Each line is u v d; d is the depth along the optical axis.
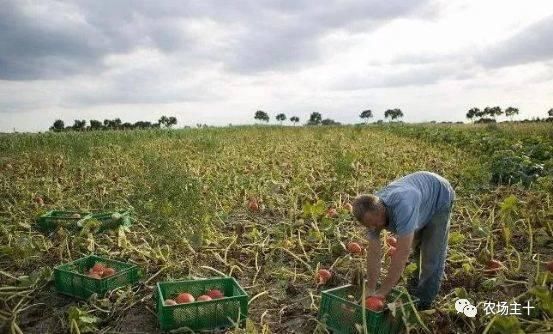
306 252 6.91
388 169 13.22
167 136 24.77
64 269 5.55
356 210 4.03
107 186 11.01
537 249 6.86
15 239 6.79
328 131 31.31
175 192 7.16
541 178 9.71
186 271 6.13
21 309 5.04
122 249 6.82
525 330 4.33
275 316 5.05
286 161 14.98
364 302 4.09
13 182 11.38
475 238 7.39
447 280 5.71
